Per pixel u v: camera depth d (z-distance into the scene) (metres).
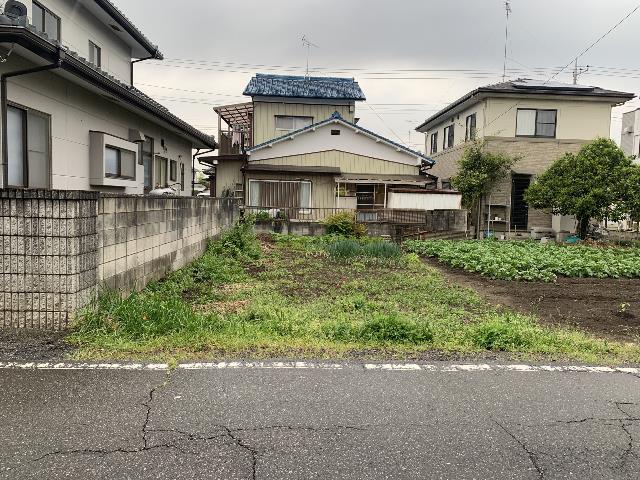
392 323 5.43
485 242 17.22
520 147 21.83
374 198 21.22
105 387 3.81
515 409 3.63
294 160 21.22
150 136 14.84
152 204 7.51
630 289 9.52
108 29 14.62
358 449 2.99
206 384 3.93
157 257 7.81
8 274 5.00
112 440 3.02
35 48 7.48
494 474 2.77
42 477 2.62
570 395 3.92
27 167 8.75
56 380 3.91
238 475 2.69
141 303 5.56
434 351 5.00
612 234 21.03
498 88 21.31
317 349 4.89
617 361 4.84
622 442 3.16
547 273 10.65
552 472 2.80
